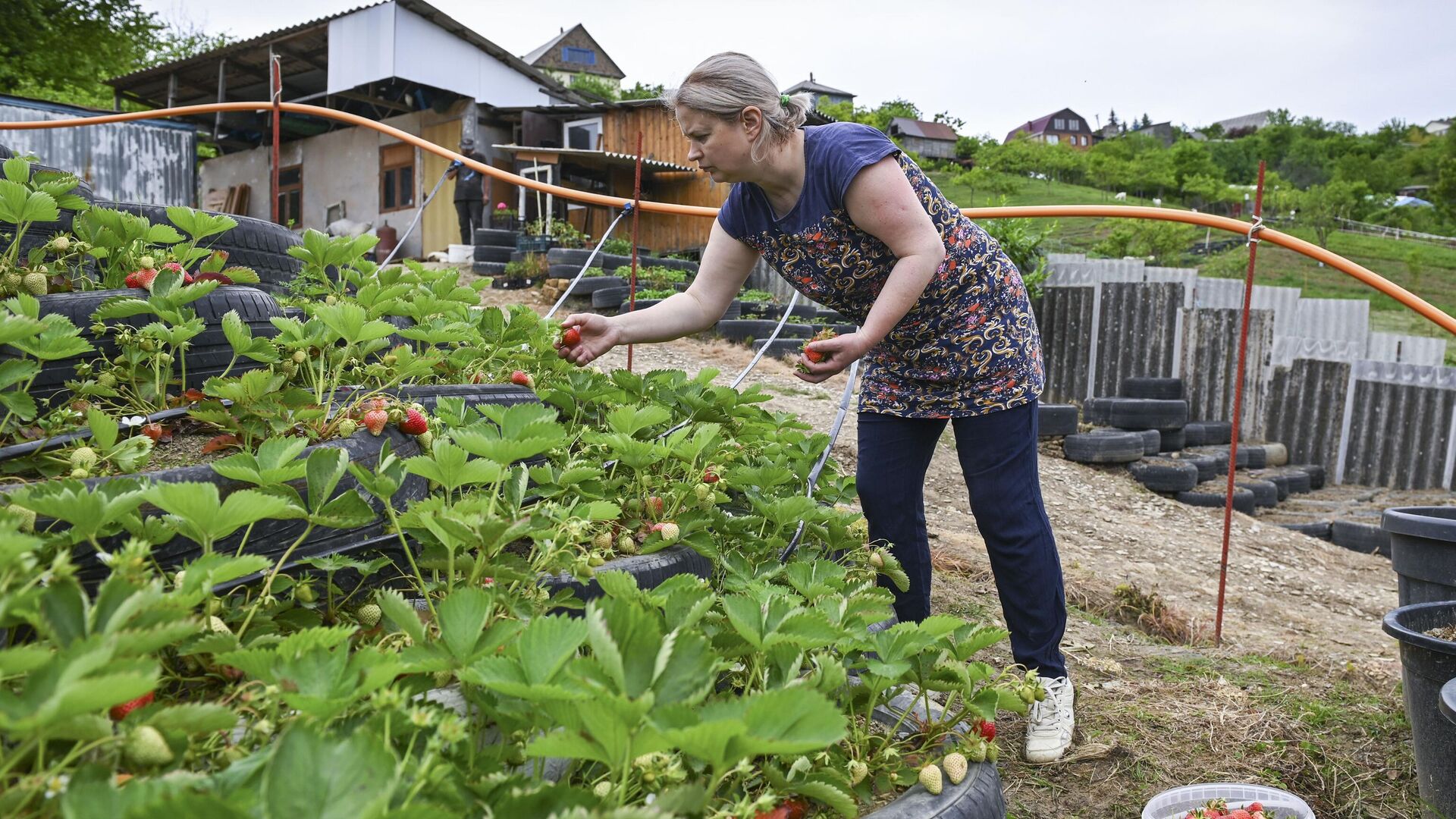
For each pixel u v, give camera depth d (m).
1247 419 10.99
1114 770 2.55
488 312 2.98
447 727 0.97
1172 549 6.02
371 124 4.74
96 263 2.46
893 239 2.24
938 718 1.92
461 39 16.23
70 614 0.96
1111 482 7.77
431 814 0.80
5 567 0.95
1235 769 2.60
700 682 1.14
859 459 2.72
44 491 1.25
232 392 1.84
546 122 16.94
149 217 3.03
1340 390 10.95
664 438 2.32
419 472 1.58
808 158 2.30
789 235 2.42
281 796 0.77
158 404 2.01
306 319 2.78
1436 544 3.03
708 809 1.22
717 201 16.98
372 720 1.06
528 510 1.73
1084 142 147.25
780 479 2.44
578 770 1.39
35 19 21.56
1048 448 8.66
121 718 1.05
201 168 20.45
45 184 2.30
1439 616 2.70
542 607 1.58
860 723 1.71
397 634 1.47
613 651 1.06
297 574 1.61
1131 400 9.34
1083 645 3.53
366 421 1.92
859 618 1.61
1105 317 11.15
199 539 1.31
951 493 5.88
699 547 2.10
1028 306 2.56
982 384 2.47
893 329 2.47
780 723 1.04
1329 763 2.66
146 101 20.27
